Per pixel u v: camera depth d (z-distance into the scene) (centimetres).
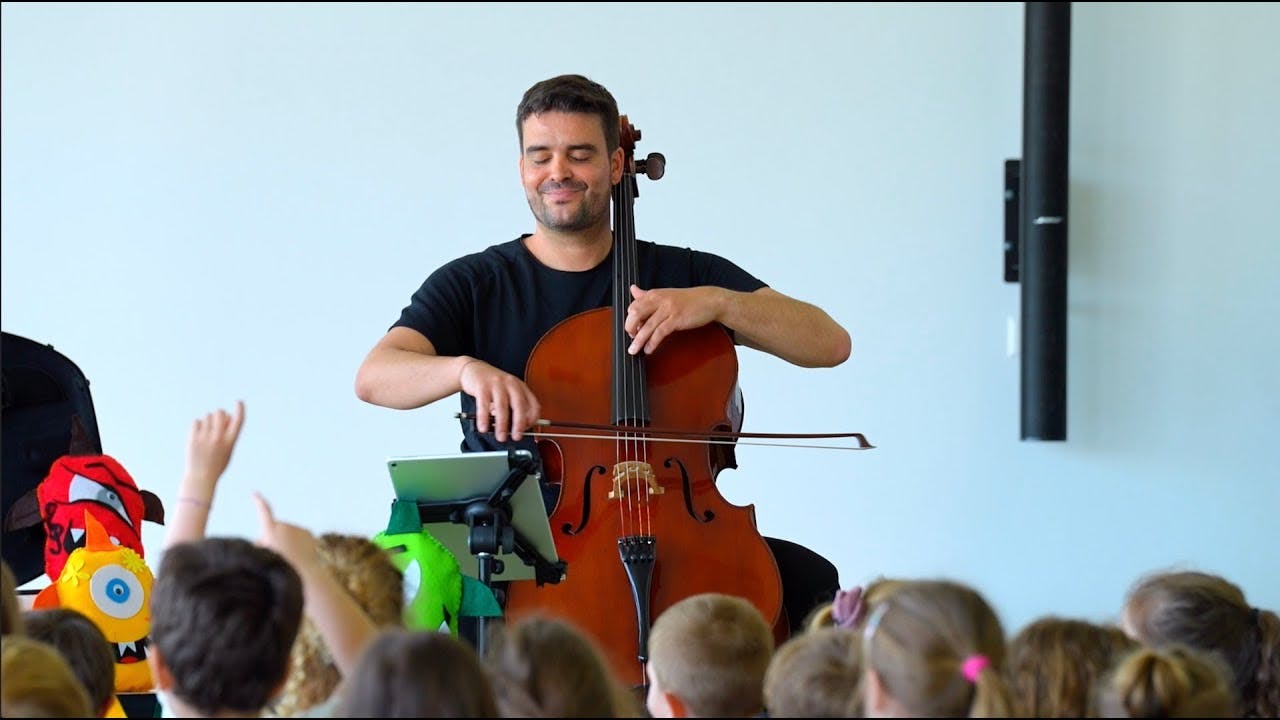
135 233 1948
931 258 1981
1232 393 1984
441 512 918
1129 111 1988
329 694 779
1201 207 1989
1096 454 1983
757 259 1977
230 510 1933
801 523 1961
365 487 1944
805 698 739
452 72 1970
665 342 1073
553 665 674
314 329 1958
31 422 1226
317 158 1962
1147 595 867
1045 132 1889
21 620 779
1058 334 1902
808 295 1977
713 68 1980
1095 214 1991
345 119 1966
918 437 1972
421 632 655
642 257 1147
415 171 1969
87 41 1950
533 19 1973
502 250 1143
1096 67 1988
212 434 769
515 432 981
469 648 652
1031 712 745
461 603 1020
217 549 681
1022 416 1941
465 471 887
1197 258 1991
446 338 1109
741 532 1024
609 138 1107
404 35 1967
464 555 972
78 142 1947
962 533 1972
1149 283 1991
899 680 687
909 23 1988
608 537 1010
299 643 777
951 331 1978
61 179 1944
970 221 1981
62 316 1936
